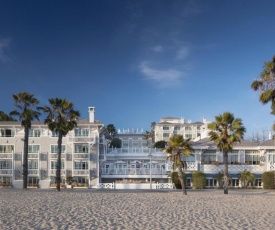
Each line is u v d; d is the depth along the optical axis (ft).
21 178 238.48
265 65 147.43
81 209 87.15
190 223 67.87
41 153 240.12
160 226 63.93
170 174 228.84
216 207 97.45
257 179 225.15
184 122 497.05
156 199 120.98
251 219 74.38
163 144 352.69
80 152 238.07
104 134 273.54
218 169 224.74
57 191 164.76
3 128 246.47
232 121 161.07
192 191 183.83
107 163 245.86
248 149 232.12
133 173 237.66
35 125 241.76
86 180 236.22
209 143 232.32
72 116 183.62
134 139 488.44
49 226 61.77
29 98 190.90
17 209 84.38
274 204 107.86
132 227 62.39
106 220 69.87
